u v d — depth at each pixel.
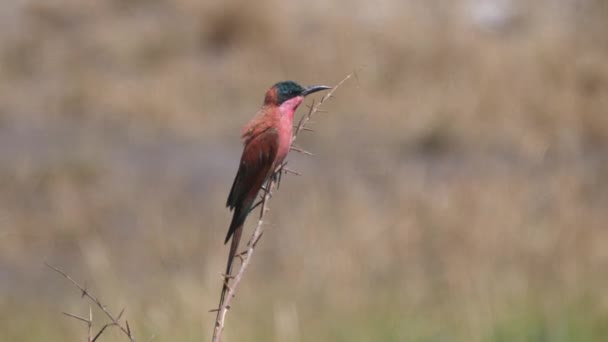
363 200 14.15
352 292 10.91
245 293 10.97
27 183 15.59
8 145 17.12
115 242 14.16
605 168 16.05
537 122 17.31
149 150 17.12
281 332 9.78
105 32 20.39
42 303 12.54
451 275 11.25
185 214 14.98
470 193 13.91
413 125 16.92
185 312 10.17
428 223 12.72
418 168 15.97
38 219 14.73
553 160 16.42
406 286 11.26
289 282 11.43
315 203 13.84
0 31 20.59
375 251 12.16
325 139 16.66
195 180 16.20
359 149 16.39
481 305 10.32
